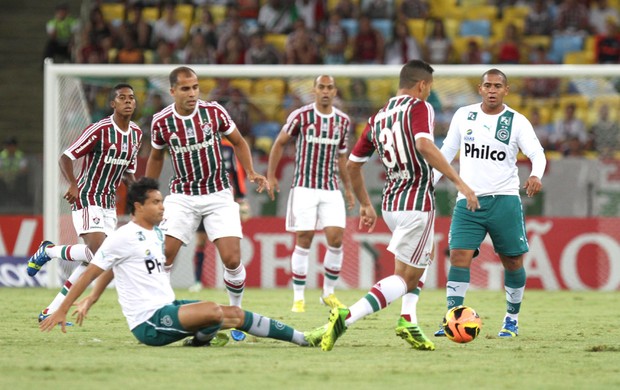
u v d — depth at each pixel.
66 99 47.66
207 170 25.91
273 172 36.25
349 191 36.56
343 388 17.42
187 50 60.25
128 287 21.80
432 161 21.98
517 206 26.23
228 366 19.89
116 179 30.67
